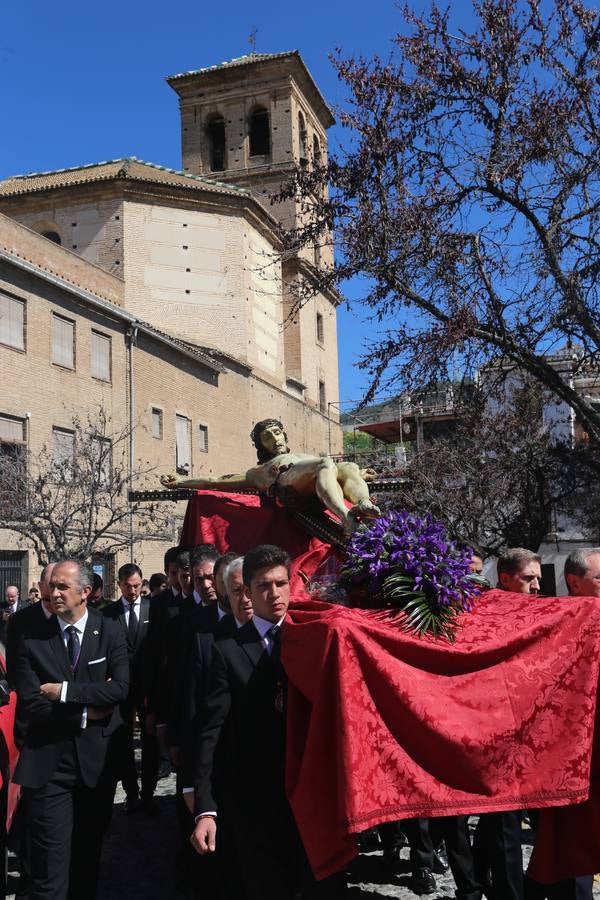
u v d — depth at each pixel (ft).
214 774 13.29
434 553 13.16
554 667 12.45
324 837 11.30
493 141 40.16
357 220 40.68
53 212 123.75
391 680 11.48
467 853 16.15
